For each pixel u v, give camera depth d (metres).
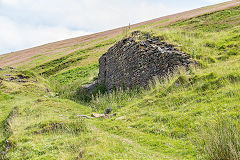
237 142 4.38
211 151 4.58
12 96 17.97
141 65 14.80
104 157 5.09
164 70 13.01
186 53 13.40
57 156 6.00
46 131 8.47
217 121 5.78
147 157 5.14
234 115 6.18
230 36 17.22
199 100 8.49
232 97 7.58
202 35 19.42
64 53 49.38
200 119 6.92
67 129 8.28
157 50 14.15
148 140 6.75
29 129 8.85
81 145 6.50
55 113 12.53
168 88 10.67
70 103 16.06
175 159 5.14
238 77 8.74
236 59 11.47
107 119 10.30
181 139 6.52
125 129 8.17
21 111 12.58
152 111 9.38
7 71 27.27
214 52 14.35
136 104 11.06
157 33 17.80
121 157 5.09
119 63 18.00
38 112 12.39
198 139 5.72
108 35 58.38
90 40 59.47
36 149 6.73
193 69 11.45
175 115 8.02
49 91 22.88
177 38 16.84
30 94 19.64
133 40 17.09
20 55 63.19
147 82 13.97
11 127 9.84
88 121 9.98
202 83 9.41
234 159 4.08
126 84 16.42
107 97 15.08
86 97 19.12
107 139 6.54
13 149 7.27
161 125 7.77
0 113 13.88
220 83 8.92
